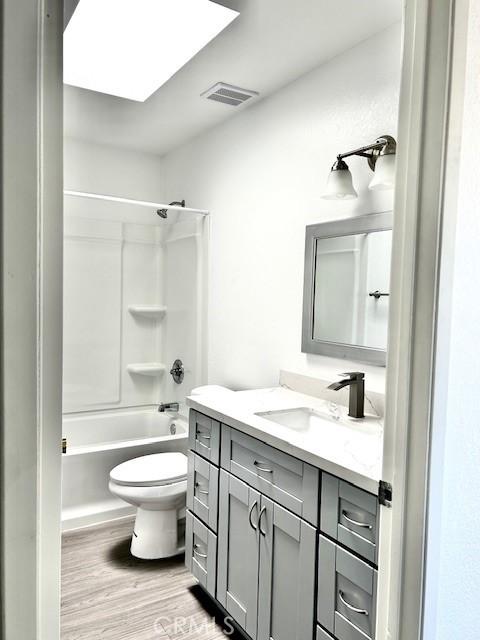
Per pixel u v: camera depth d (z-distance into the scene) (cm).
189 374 326
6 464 53
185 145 332
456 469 105
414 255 94
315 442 150
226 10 169
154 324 362
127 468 247
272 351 251
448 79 90
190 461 214
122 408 349
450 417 103
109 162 341
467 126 102
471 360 106
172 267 346
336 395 206
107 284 341
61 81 56
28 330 53
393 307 99
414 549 96
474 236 104
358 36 194
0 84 50
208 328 311
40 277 55
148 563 237
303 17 181
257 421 173
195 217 317
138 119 288
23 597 54
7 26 50
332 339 211
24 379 53
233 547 181
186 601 207
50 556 58
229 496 184
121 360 348
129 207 345
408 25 94
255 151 262
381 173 176
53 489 58
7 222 51
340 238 206
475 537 112
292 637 150
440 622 105
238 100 258
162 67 210
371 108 194
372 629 122
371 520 123
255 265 263
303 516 146
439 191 92
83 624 190
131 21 176
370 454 139
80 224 329
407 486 97
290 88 236
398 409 98
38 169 53
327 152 215
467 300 104
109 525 277
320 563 140
